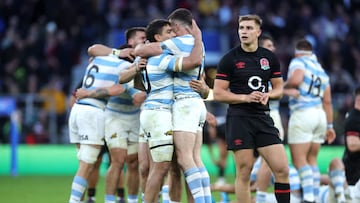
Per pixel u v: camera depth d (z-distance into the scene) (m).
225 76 30.62
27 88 75.25
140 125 31.02
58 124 70.88
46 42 81.19
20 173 62.09
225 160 51.53
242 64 30.45
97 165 36.44
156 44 28.73
